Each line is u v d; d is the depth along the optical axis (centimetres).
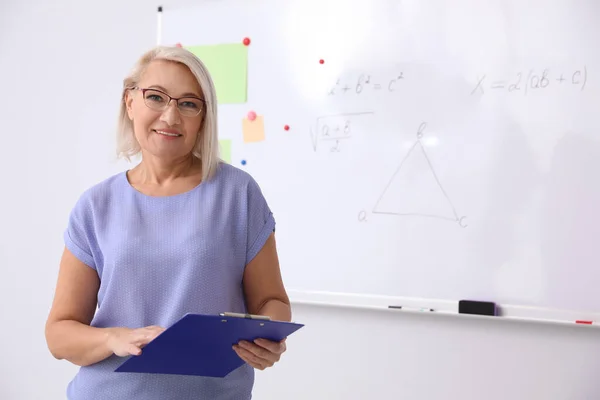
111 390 131
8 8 299
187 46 272
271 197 258
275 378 258
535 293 222
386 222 241
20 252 296
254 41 262
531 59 225
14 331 295
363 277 244
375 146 244
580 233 218
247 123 262
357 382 246
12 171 298
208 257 131
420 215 237
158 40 277
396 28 242
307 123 254
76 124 291
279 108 258
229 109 265
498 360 228
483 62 230
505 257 226
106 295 132
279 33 259
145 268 130
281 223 256
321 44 252
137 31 283
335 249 248
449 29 235
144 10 282
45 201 293
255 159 261
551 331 222
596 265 216
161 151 133
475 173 230
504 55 228
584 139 218
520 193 225
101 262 137
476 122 230
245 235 137
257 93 261
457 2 234
